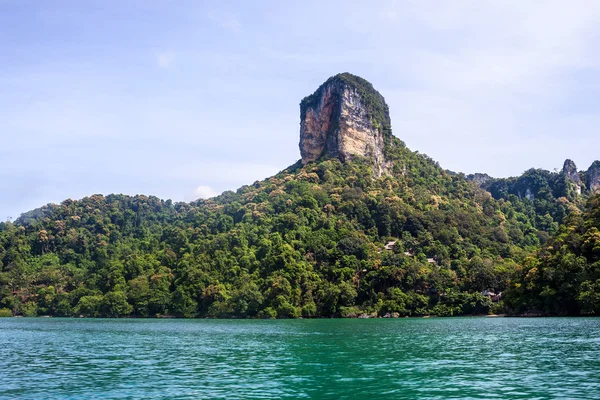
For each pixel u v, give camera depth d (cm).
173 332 9981
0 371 4966
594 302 10844
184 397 3697
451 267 17250
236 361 5472
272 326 11431
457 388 3853
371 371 4681
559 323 9812
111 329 11125
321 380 4262
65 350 6781
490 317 13712
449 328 9656
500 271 15662
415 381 4159
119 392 3903
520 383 3984
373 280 16238
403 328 9994
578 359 5128
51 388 4094
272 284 15988
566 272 11762
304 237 19175
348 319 14488
